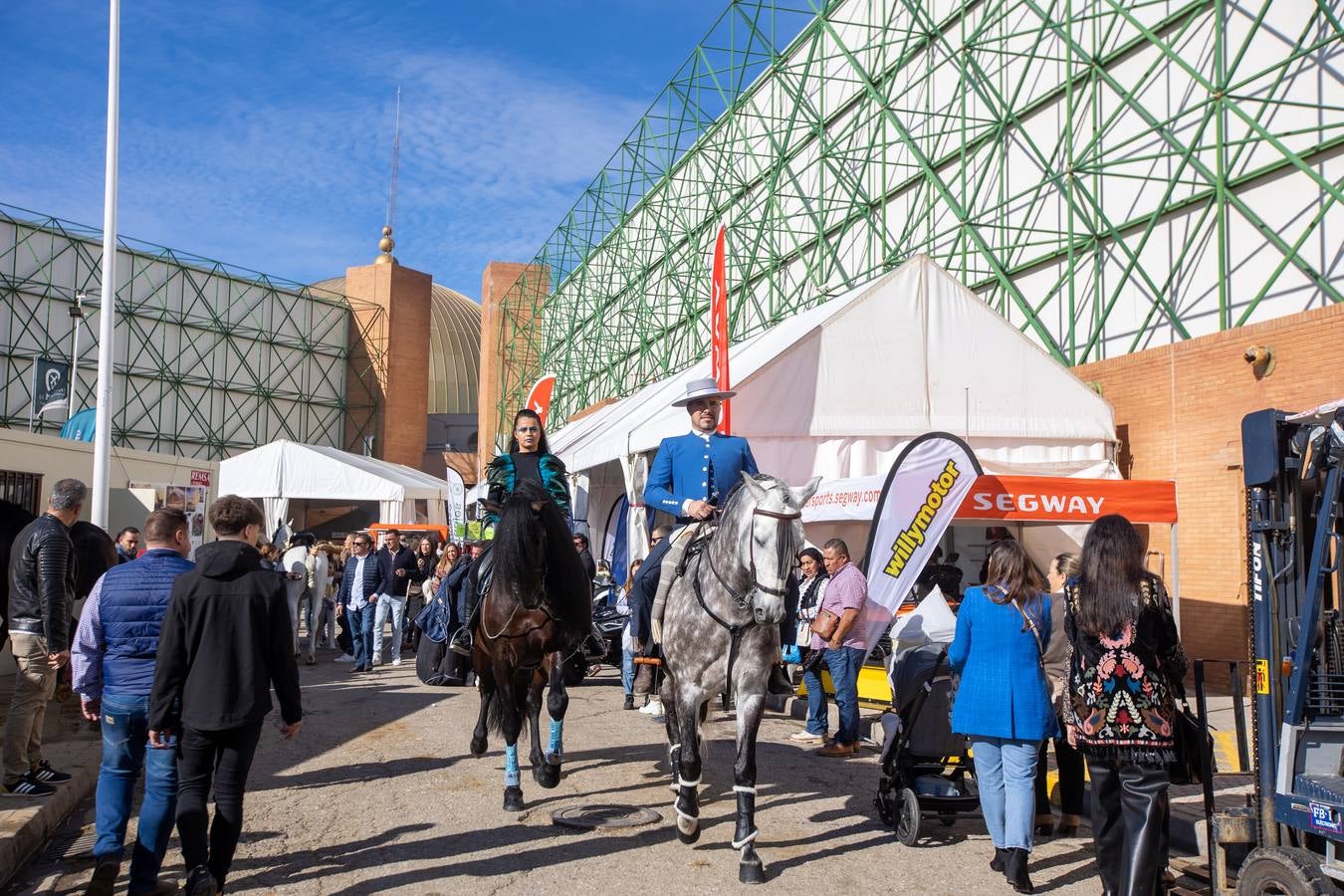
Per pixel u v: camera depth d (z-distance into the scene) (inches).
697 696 244.5
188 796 193.5
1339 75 527.8
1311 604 187.2
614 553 639.8
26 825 238.8
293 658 203.5
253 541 209.2
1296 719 188.9
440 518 1222.3
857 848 247.8
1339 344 478.6
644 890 215.8
